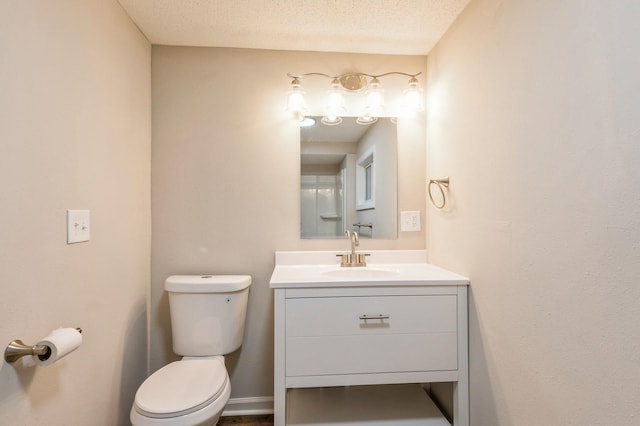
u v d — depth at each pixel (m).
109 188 1.28
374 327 1.31
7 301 0.78
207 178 1.74
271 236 1.77
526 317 1.02
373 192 1.84
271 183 1.77
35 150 0.88
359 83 1.81
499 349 1.15
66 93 1.01
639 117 0.67
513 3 1.07
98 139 1.20
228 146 1.75
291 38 1.67
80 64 1.08
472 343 1.33
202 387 1.19
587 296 0.80
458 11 1.44
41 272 0.90
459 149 1.45
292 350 1.29
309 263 1.76
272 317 1.76
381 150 1.84
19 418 0.82
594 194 0.78
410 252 1.81
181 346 1.53
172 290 1.53
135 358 1.53
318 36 1.65
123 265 1.41
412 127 1.82
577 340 0.83
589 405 0.80
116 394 1.34
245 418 1.68
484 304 1.25
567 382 0.86
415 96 1.72
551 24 0.90
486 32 1.23
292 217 1.78
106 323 1.26
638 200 0.68
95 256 1.18
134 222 1.52
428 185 1.75
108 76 1.27
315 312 1.29
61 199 0.99
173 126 1.72
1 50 0.76
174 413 1.05
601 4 0.75
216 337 1.53
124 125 1.41
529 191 1.00
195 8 1.42
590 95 0.78
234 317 1.56
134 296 1.52
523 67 1.02
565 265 0.87
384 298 1.32
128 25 1.45
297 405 1.55
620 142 0.71
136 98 1.54
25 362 0.83
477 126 1.30
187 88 1.73
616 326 0.73
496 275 1.17
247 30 1.59
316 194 1.81
